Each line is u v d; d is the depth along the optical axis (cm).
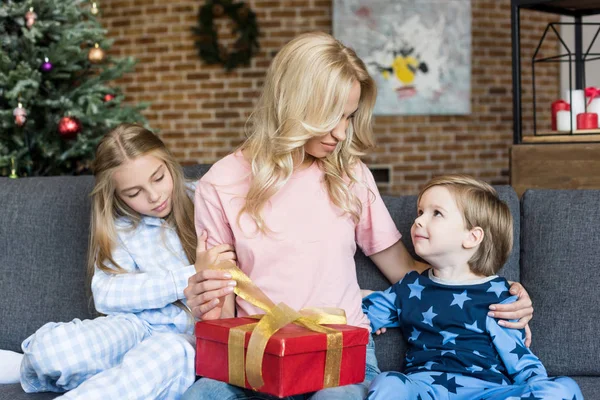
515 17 262
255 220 156
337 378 130
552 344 161
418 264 170
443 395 145
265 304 137
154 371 141
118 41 586
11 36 303
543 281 165
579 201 167
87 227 184
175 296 160
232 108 570
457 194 157
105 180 168
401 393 132
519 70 262
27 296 182
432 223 157
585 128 259
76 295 180
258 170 157
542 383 136
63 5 310
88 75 337
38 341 146
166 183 171
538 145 253
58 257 183
